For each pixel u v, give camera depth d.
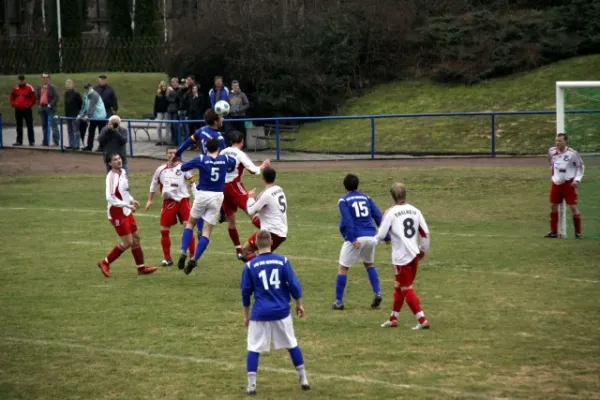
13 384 20.84
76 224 44.41
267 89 75.06
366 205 27.83
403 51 86.19
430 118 72.94
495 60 81.06
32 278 32.47
